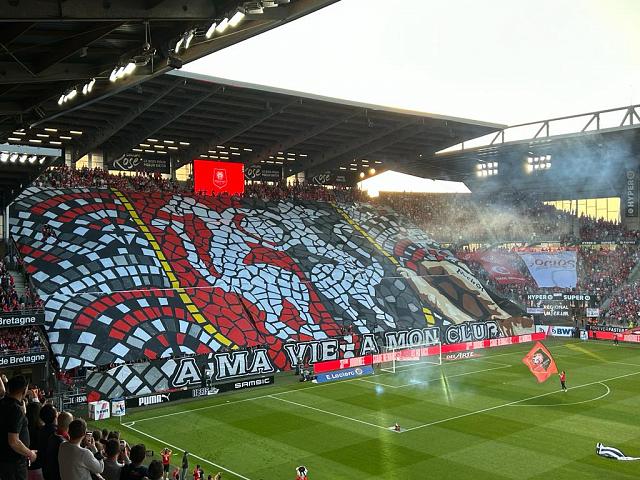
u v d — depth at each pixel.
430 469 26.81
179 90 47.66
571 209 81.56
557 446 29.73
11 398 8.73
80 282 47.34
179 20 21.14
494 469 26.67
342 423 34.41
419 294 63.56
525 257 70.25
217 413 37.12
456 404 38.31
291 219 68.44
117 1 19.05
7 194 38.25
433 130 66.56
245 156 69.31
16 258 49.56
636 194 75.25
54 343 41.75
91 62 25.58
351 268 63.28
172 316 47.75
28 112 31.23
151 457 28.56
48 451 9.55
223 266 55.81
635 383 43.62
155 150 66.00
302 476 24.09
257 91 50.09
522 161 78.12
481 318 63.50
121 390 39.88
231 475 26.50
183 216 60.81
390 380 45.94
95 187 59.69
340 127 62.44
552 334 68.06
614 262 72.88
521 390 41.88
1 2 17.12
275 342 49.53
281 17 23.06
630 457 27.97
